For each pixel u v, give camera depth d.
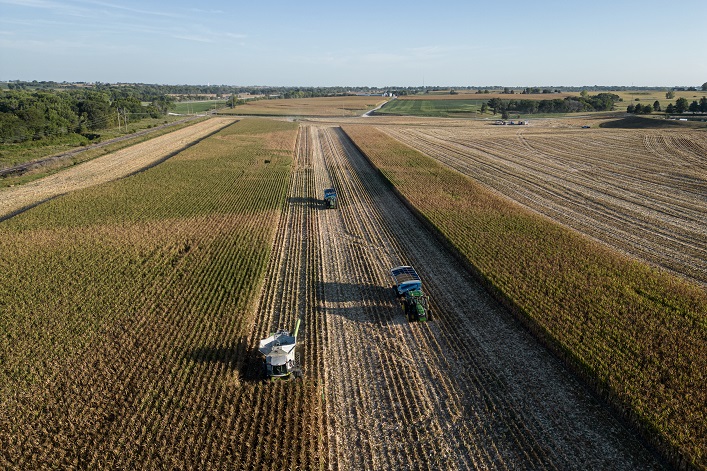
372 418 19.56
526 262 32.84
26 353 23.22
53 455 17.09
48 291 29.73
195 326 25.67
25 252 36.12
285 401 20.20
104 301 28.50
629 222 43.91
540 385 21.20
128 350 23.48
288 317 27.55
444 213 44.94
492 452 17.59
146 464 16.67
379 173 66.81
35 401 19.91
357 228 43.50
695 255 35.53
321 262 35.69
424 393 20.94
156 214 46.19
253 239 39.41
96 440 17.77
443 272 33.16
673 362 21.55
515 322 26.47
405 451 17.81
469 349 24.02
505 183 60.66
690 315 25.62
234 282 31.30
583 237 38.84
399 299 28.95
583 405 19.92
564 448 17.69
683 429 17.48
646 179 61.97
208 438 17.78
